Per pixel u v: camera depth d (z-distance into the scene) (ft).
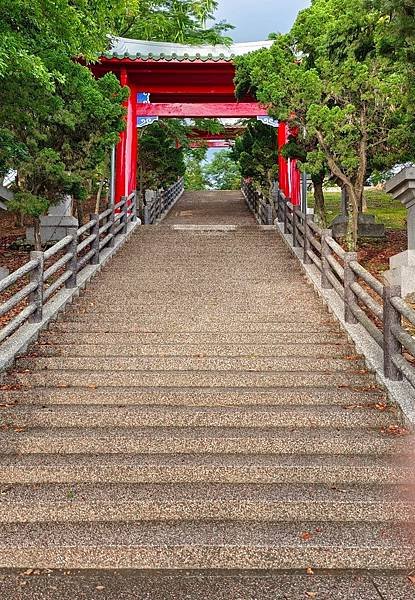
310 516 10.69
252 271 27.09
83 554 9.68
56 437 12.87
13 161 24.97
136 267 27.84
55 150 27.68
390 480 11.70
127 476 11.88
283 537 9.91
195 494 11.07
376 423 13.65
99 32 21.53
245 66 29.89
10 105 23.65
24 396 14.89
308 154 26.91
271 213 41.52
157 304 22.27
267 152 49.32
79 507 10.72
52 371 16.38
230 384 15.90
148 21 45.68
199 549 9.66
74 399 15.01
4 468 11.85
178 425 13.84
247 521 10.62
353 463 11.94
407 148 27.27
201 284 24.95
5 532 10.19
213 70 38.29
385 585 9.04
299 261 28.04
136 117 41.81
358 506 10.64
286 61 26.76
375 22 21.89
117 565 9.68
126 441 12.85
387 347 14.98
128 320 20.66
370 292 23.99
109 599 8.72
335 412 13.87
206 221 51.26
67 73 24.89
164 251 31.01
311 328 19.74
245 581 9.23
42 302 19.44
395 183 23.89
